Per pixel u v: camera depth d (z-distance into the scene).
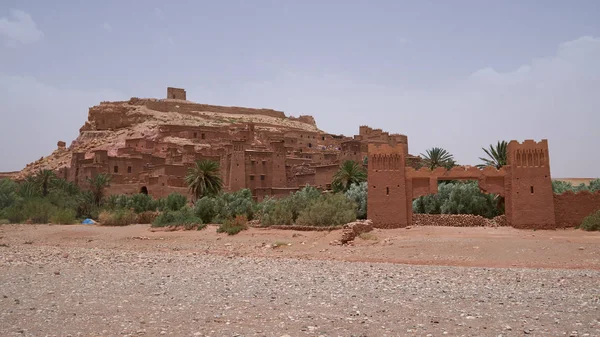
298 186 88.88
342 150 98.62
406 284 18.05
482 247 28.64
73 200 76.19
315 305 14.21
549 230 37.94
